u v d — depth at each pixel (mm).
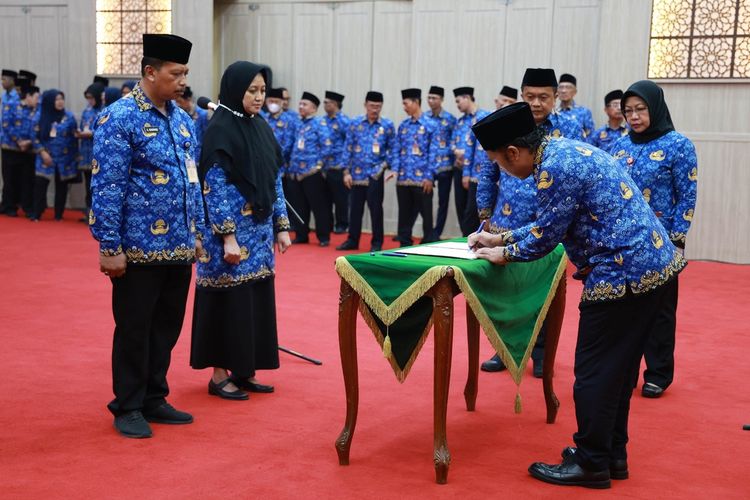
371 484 3455
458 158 10797
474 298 3523
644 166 4746
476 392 4512
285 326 6445
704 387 5047
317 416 4367
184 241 4055
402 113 12727
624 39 10547
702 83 10141
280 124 11625
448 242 4379
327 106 11961
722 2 10016
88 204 13148
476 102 11938
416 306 3777
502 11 11664
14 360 5316
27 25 15023
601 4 10984
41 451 3756
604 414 3424
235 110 4598
